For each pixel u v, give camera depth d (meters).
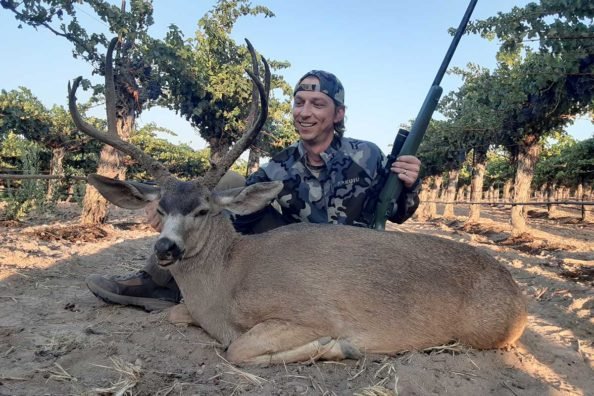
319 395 0.99
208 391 1.00
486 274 1.24
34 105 6.20
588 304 1.83
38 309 1.57
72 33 3.59
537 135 4.78
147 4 3.86
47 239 3.04
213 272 1.31
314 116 1.58
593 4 2.83
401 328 1.18
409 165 1.51
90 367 1.11
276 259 1.25
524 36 3.12
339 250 1.24
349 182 1.61
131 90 3.97
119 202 1.43
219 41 5.28
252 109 1.57
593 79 3.43
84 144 6.89
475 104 5.67
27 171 4.09
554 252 3.53
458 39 1.62
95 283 1.58
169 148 9.29
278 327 1.17
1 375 1.05
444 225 6.74
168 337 1.30
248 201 1.38
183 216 1.29
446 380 1.05
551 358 1.24
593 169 8.33
